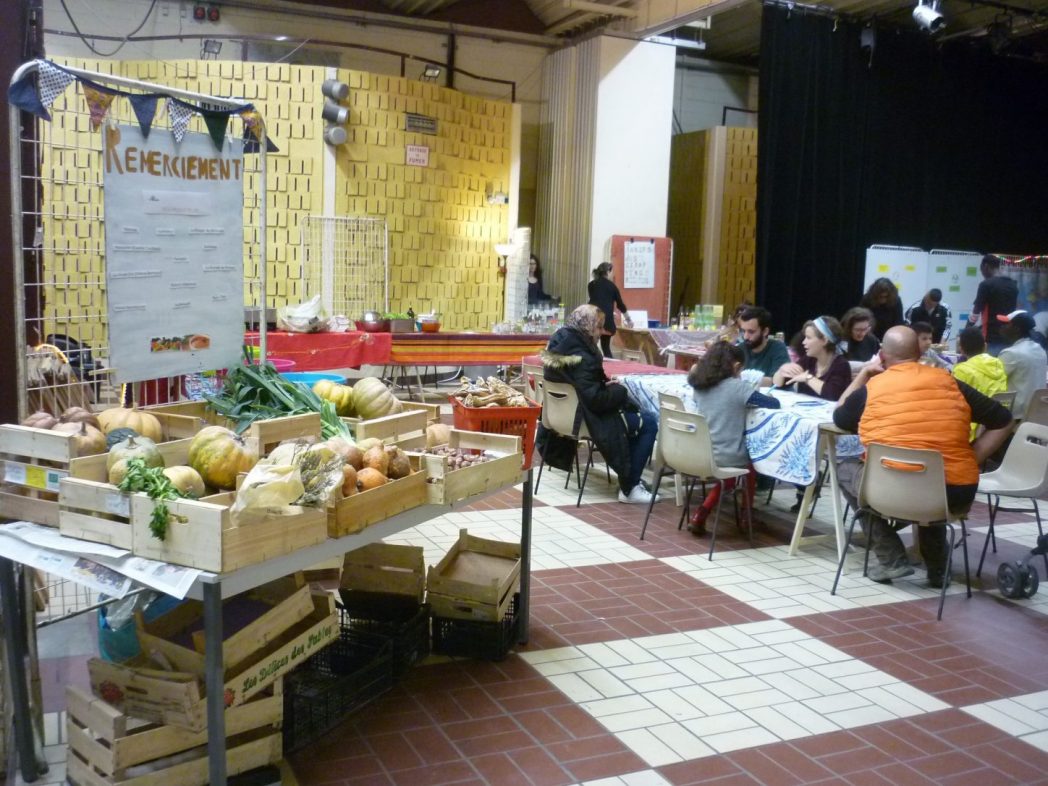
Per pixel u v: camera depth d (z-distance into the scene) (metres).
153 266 3.07
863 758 2.89
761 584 4.50
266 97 9.31
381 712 3.06
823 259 11.68
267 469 2.22
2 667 2.58
